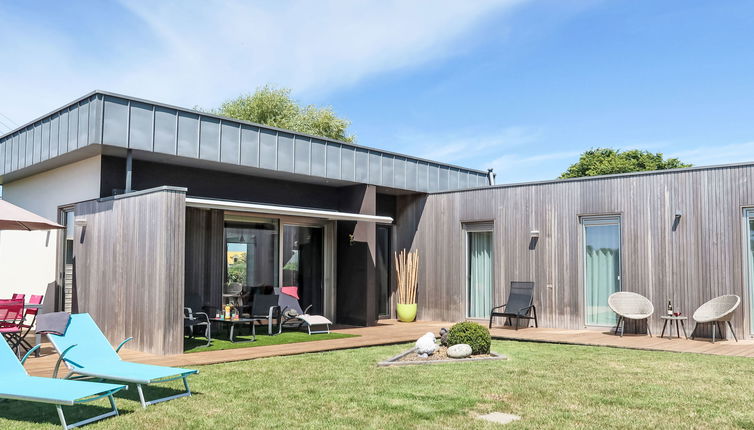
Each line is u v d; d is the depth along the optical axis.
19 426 5.31
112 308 10.29
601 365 8.53
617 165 34.41
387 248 16.78
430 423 5.38
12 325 9.22
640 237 12.61
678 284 12.07
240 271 13.06
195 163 11.80
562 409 5.93
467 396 6.48
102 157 11.05
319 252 14.81
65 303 12.22
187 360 8.68
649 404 6.13
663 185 12.39
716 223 11.72
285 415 5.66
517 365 8.52
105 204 10.67
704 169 11.91
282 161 12.70
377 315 15.15
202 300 12.24
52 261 12.62
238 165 11.94
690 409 5.92
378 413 5.74
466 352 9.09
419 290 16.16
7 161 13.47
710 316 11.45
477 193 15.20
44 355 9.27
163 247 9.21
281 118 32.94
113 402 5.68
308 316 12.50
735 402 6.23
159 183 11.77
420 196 16.38
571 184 13.62
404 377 7.58
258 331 12.66
